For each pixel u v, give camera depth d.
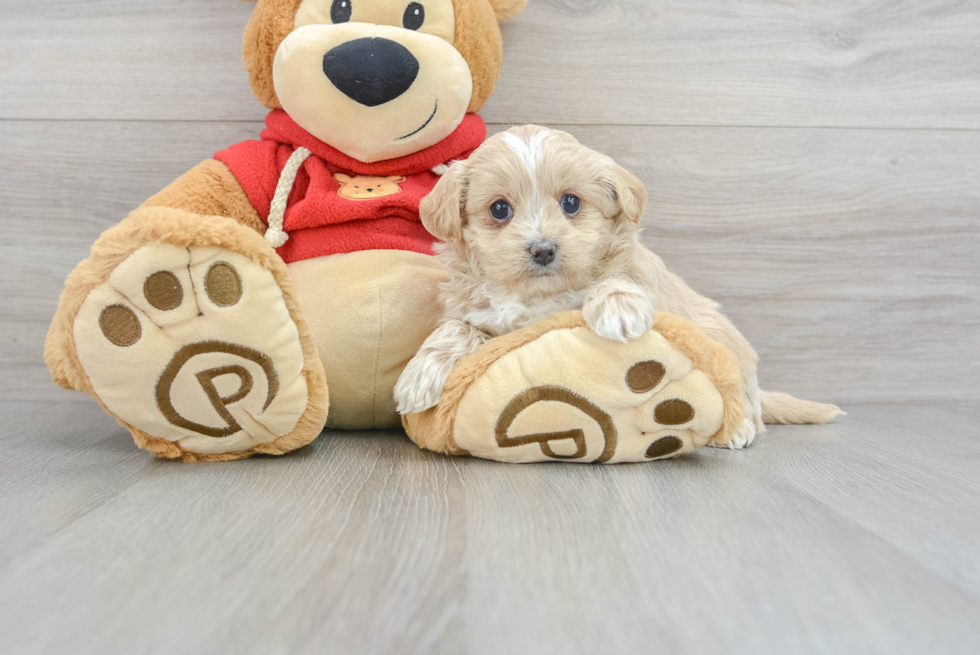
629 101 2.00
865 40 2.03
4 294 2.00
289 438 1.35
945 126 2.06
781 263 2.08
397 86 1.48
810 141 2.04
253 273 1.21
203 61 1.95
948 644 0.68
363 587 0.78
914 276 2.11
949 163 2.08
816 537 0.96
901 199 2.08
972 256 2.11
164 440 1.31
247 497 1.10
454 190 1.37
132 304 1.19
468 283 1.44
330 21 1.57
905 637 0.69
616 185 1.35
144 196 1.99
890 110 2.05
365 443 1.52
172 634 0.67
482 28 1.65
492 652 0.65
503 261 1.30
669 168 2.03
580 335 1.28
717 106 2.02
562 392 1.27
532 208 1.31
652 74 2.00
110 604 0.73
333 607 0.73
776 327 2.10
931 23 2.03
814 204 2.06
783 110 2.03
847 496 1.16
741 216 2.06
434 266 1.61
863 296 2.11
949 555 0.90
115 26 1.94
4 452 1.40
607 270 1.39
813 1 2.00
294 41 1.48
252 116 1.97
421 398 1.35
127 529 0.95
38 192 1.98
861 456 1.46
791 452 1.49
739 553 0.89
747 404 1.59
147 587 0.77
